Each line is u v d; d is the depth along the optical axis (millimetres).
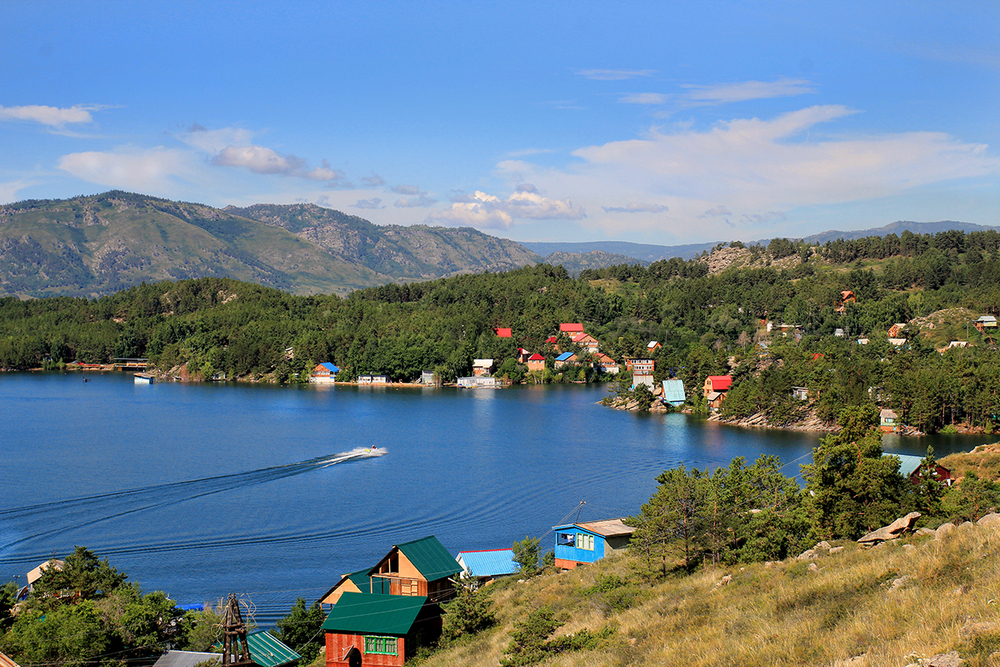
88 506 112562
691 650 37531
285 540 97312
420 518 106750
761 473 76750
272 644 63219
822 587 41688
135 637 61281
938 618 31328
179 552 92688
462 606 59656
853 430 62906
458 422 194250
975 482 70562
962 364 175875
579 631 49375
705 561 64625
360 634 56969
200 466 139125
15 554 92188
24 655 56562
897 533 54281
